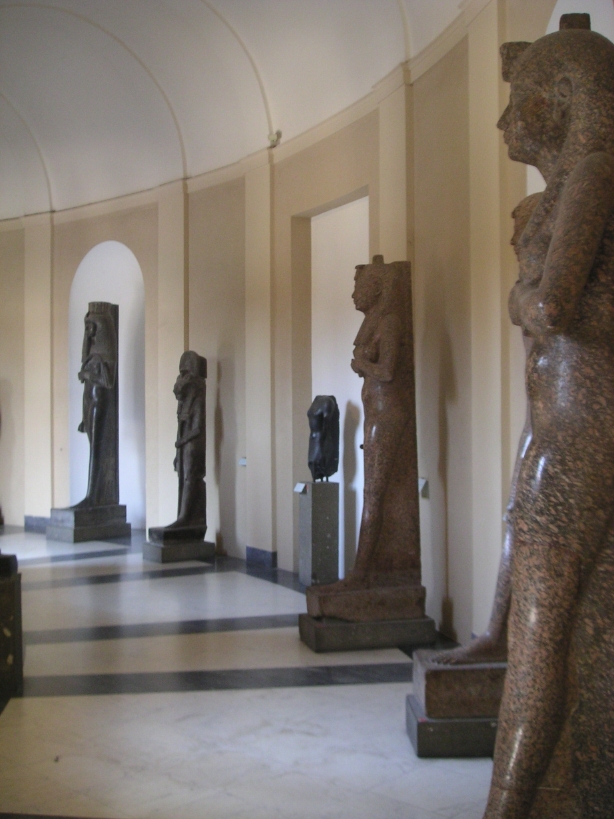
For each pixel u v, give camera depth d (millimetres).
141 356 13102
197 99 10406
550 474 2389
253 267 9875
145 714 4754
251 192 9906
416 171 6996
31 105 12102
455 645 6094
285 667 5621
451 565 6312
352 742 4289
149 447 11547
